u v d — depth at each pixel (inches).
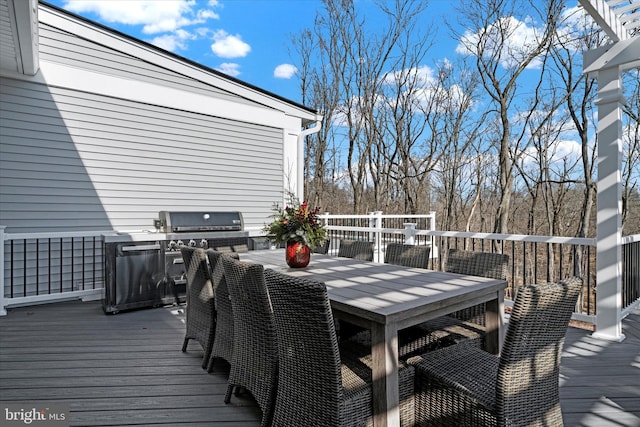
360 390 68.7
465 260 112.7
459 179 556.7
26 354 120.8
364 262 127.0
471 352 80.3
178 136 229.0
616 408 86.5
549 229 452.8
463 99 532.4
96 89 200.8
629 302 155.1
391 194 593.3
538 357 63.5
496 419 60.6
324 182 610.5
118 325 153.3
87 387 98.0
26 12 123.7
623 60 127.0
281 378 73.5
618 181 129.6
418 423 74.4
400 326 69.7
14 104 179.9
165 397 93.3
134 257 175.0
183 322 157.9
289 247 114.8
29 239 183.0
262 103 263.9
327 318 61.0
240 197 254.5
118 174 208.2
